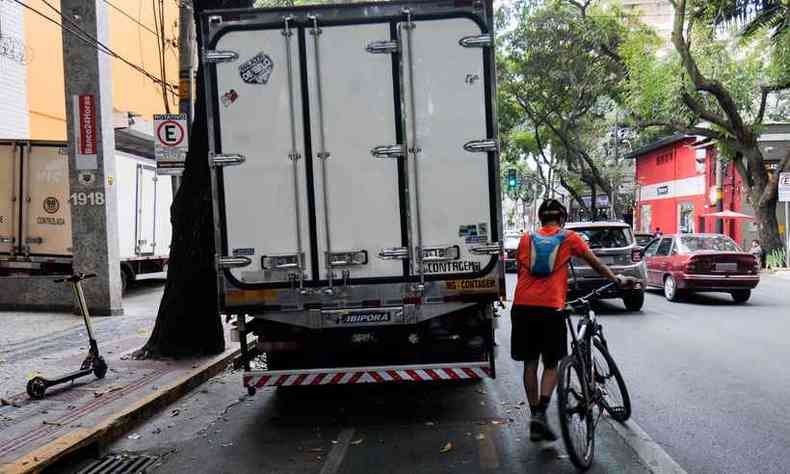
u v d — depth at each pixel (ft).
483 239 19.71
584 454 16.26
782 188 76.02
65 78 39.14
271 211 19.81
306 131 19.71
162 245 61.36
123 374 25.32
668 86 73.87
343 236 19.79
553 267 17.63
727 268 48.85
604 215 164.35
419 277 19.76
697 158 111.24
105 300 40.37
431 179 19.66
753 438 18.51
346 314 19.88
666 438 18.57
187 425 20.88
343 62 19.62
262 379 20.29
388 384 25.52
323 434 19.66
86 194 39.99
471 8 19.48
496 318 21.39
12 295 42.65
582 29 88.99
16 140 46.93
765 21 67.31
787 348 31.65
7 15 51.65
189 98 35.09
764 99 76.95
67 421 19.33
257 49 19.66
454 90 19.58
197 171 27.50
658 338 34.50
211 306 28.76
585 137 132.16
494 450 17.80
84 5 38.68
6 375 24.86
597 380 19.02
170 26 74.38
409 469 16.57
